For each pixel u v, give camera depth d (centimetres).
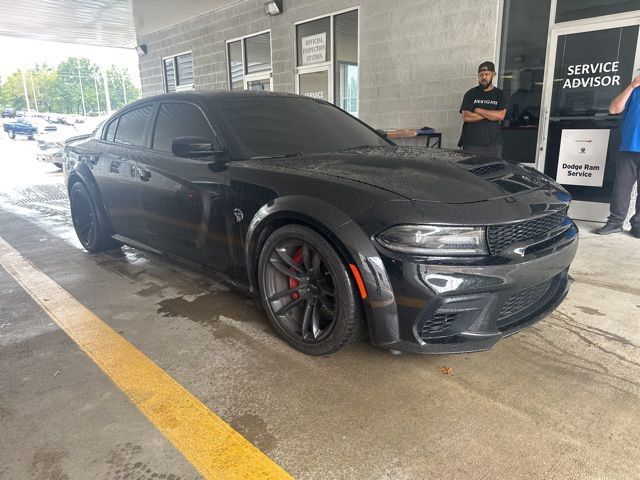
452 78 582
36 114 4219
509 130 547
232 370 215
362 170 222
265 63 868
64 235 485
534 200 208
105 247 399
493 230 187
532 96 522
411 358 223
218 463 157
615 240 428
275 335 248
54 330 260
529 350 229
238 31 898
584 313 271
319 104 336
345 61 719
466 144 507
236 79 948
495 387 198
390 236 184
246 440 168
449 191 198
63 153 425
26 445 167
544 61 504
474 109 492
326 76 752
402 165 228
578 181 503
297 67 802
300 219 210
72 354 232
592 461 155
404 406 186
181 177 280
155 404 190
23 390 201
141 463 157
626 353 225
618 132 468
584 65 478
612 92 466
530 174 245
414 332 187
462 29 560
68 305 295
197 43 1018
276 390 198
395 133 551
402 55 626
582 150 494
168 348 237
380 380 204
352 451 161
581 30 473
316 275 214
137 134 335
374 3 644
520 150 543
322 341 215
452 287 180
